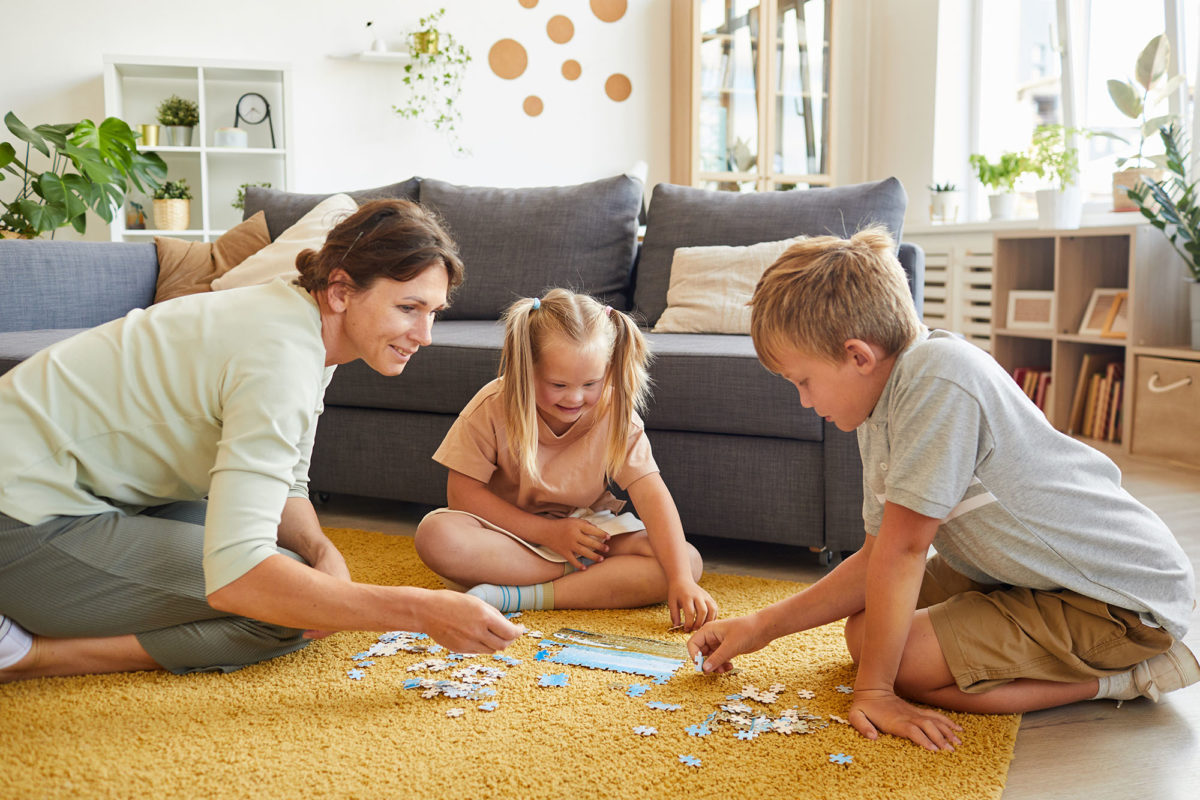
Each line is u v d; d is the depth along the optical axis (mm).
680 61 5250
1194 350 3023
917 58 5129
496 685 1293
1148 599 1190
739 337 2307
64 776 1034
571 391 1580
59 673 1309
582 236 2809
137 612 1287
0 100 4562
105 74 4375
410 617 1149
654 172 5434
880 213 2521
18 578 1241
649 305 2707
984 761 1093
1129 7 4090
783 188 5316
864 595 1304
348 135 4957
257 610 1138
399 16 4965
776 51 5223
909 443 1128
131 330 1258
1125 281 3635
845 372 1166
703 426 1992
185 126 4656
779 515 1954
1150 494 2600
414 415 2275
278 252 2904
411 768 1059
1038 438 1177
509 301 2805
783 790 1023
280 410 1180
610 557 1691
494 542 1646
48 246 2707
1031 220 4125
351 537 2152
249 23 4773
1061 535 1178
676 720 1187
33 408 1228
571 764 1073
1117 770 1102
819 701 1251
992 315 3963
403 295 1223
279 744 1113
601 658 1396
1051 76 4637
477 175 5168
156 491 1314
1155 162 3441
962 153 5062
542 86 5215
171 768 1055
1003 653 1198
